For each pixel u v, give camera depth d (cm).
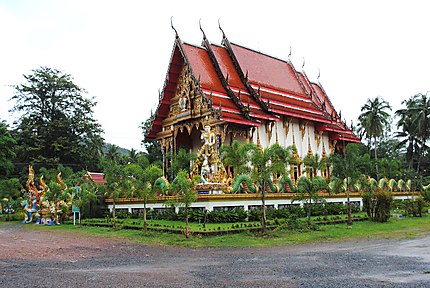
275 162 1959
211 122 3256
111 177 2530
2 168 5238
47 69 6347
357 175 2502
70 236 2147
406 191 4441
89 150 6250
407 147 6775
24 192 4525
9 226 3159
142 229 2216
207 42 3750
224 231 1914
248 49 4119
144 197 2152
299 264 1112
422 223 2488
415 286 813
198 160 2697
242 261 1192
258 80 3900
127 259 1282
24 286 862
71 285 866
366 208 2670
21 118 6088
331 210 3066
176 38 3562
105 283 884
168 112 3897
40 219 3425
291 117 3897
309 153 4006
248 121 3294
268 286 837
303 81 4744
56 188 3212
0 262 1234
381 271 987
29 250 1544
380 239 1731
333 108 5072
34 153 5866
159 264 1166
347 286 823
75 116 6284
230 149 2092
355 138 4853
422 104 6369
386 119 6638
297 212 2730
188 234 1827
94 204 3303
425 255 1248
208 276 955
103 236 2080
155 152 5950
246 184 2597
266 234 1878
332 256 1255
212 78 3541
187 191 1841
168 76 3716
